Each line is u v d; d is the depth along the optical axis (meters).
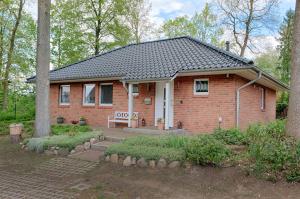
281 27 36.00
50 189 6.96
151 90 15.49
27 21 27.83
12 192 6.78
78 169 8.56
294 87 8.65
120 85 16.58
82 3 28.64
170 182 7.16
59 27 31.12
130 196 6.45
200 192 6.51
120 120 15.97
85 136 10.95
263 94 18.31
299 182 6.48
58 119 18.91
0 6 22.28
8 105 28.03
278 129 9.52
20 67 27.73
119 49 21.48
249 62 11.77
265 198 6.02
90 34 29.25
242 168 7.18
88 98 18.27
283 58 37.22
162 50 18.03
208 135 9.52
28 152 10.70
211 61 13.20
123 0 29.25
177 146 8.77
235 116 13.08
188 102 14.16
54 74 19.11
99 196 6.46
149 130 13.32
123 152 8.77
